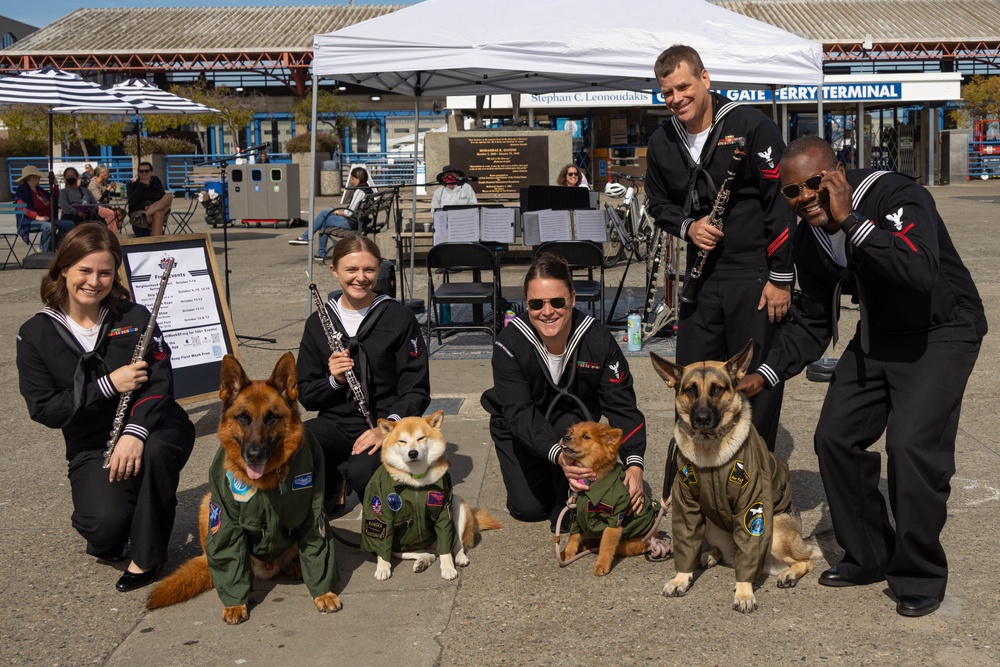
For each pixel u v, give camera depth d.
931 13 36.12
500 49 7.56
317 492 3.74
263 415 3.51
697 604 3.62
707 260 4.58
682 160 4.60
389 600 3.76
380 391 4.65
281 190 21.03
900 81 25.69
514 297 10.57
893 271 3.15
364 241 4.50
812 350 3.85
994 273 11.52
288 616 3.65
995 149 32.56
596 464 3.89
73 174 15.70
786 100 21.88
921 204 3.31
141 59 35.72
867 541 3.68
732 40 7.79
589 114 24.34
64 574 4.09
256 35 36.41
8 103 12.30
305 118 33.97
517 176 13.81
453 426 6.13
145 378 4.00
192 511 4.81
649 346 8.18
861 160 26.22
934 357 3.44
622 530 4.00
